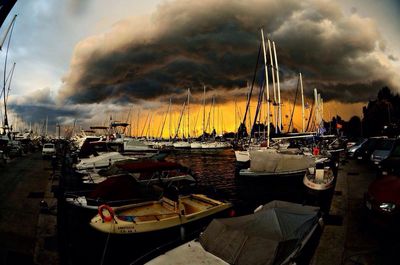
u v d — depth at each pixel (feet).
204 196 41.88
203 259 19.83
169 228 32.53
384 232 22.97
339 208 29.53
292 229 21.12
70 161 108.88
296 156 70.59
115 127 159.12
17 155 119.14
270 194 60.64
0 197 43.09
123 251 30.42
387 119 207.62
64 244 27.45
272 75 104.68
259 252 18.85
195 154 190.29
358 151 78.84
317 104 165.17
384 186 25.20
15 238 27.37
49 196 43.45
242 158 86.58
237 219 22.90
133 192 41.09
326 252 19.81
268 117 96.58
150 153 106.42
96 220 32.04
